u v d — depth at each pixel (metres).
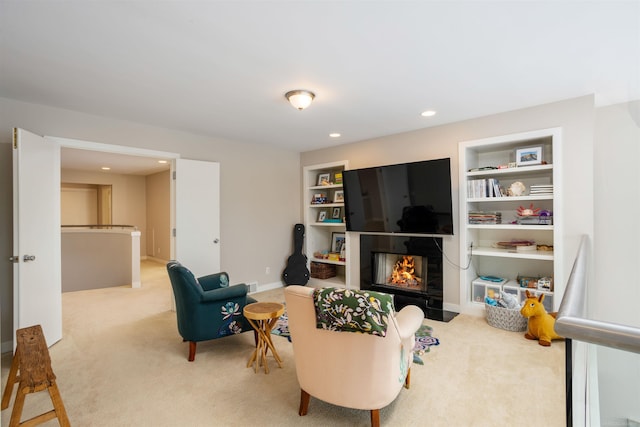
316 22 1.88
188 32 1.98
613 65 2.43
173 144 4.21
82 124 3.47
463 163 3.85
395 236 4.41
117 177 8.54
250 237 5.04
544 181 3.67
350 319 1.68
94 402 2.16
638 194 1.54
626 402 0.89
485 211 4.02
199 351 2.96
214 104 3.25
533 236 3.79
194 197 4.27
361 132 4.38
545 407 2.07
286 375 2.52
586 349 0.82
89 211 9.23
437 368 2.57
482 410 2.04
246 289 2.88
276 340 3.20
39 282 2.89
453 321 3.63
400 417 1.98
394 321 1.75
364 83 2.76
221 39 2.06
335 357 1.81
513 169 3.50
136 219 8.86
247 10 1.76
